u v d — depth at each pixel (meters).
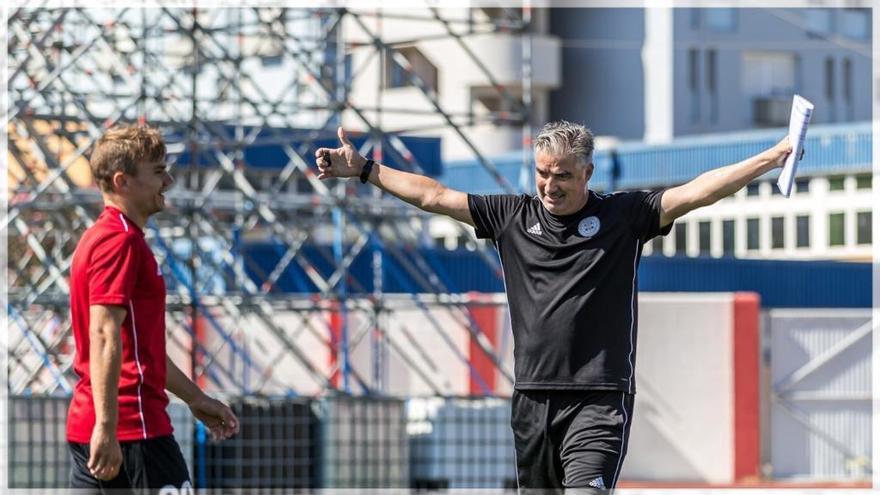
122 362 16.72
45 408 37.25
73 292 16.95
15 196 49.81
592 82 124.94
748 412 64.38
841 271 88.62
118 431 16.77
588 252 17.67
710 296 64.56
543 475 18.02
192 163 49.62
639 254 17.83
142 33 52.31
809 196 97.19
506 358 63.34
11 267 62.12
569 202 17.70
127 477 16.89
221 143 51.62
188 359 62.09
